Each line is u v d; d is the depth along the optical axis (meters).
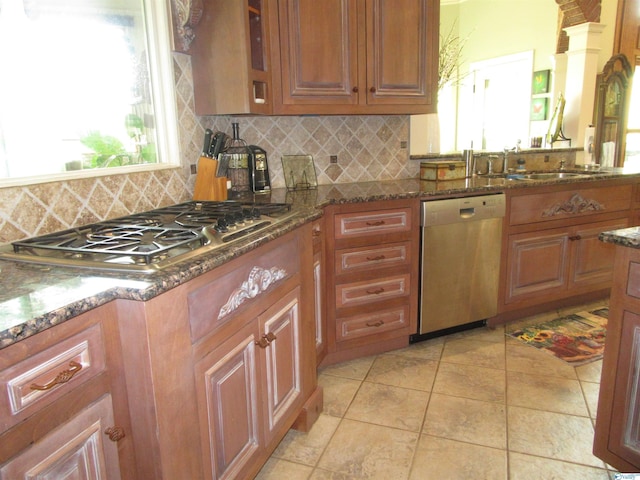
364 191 2.43
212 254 1.12
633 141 4.48
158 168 1.87
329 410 1.98
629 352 1.39
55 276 0.98
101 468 0.94
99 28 1.66
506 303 2.74
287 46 2.19
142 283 0.93
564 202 2.77
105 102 1.70
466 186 2.52
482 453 1.69
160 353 0.97
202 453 1.15
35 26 1.43
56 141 1.52
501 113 4.56
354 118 2.83
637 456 1.40
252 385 1.38
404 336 2.53
